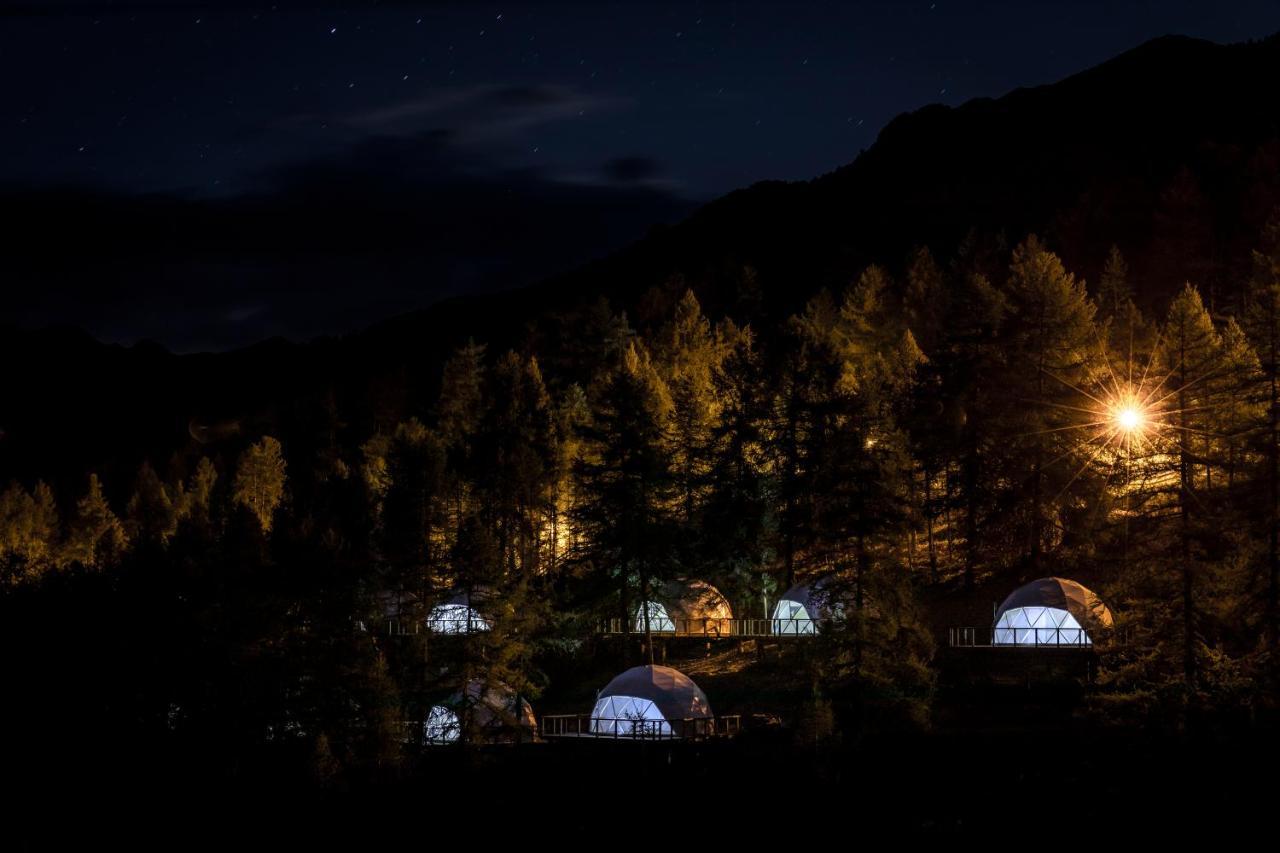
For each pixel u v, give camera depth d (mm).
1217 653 44969
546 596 72750
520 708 58219
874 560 52469
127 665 56125
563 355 130500
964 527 75812
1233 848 39469
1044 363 75062
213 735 55469
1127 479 64438
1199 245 135000
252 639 56281
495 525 80000
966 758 47500
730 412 75562
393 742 53281
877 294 120812
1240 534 47219
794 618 70438
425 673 56656
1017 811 43219
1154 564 46562
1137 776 44156
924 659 58312
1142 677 47156
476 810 49500
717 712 60844
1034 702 54312
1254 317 48094
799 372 69250
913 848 41844
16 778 54312
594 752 53500
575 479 76812
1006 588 70875
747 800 47094
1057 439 70500
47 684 55969
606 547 70062
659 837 45531
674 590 75438
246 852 49219
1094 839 40844
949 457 73375
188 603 57281
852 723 50562
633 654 71938
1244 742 44625
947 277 130500
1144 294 133125
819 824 44406
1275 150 163875
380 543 60250
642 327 163625
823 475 56688
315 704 55500
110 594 58219
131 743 55656
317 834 49656
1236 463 52062
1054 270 90500
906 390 75562
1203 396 48500
